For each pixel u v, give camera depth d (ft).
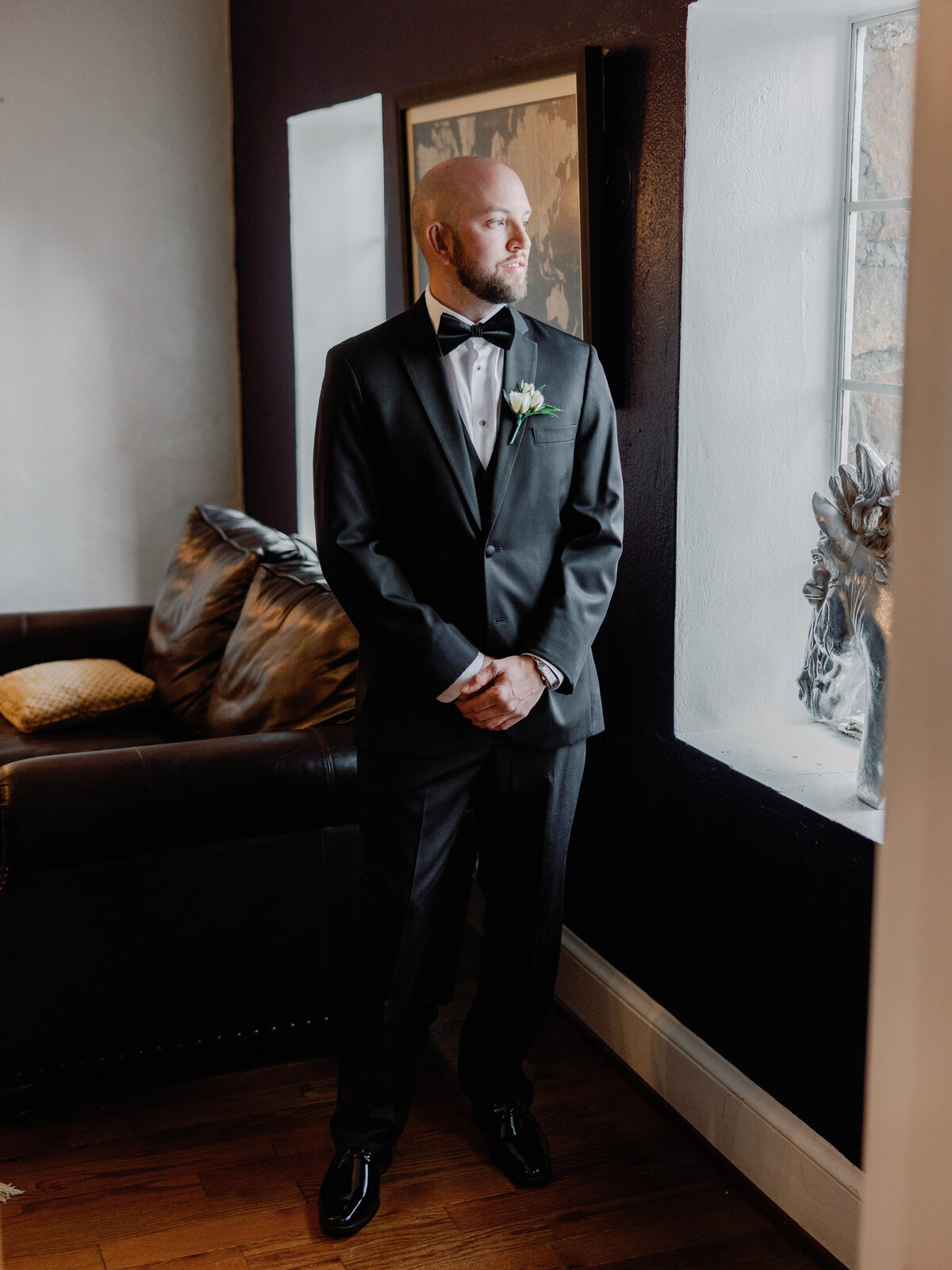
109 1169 7.43
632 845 8.34
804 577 7.82
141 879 7.77
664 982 8.13
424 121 9.76
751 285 7.35
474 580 6.65
